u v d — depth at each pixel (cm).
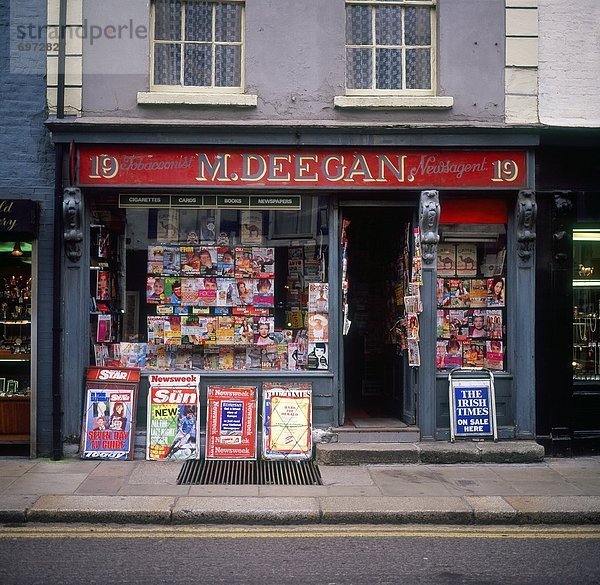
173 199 941
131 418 891
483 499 726
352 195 941
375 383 1133
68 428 898
